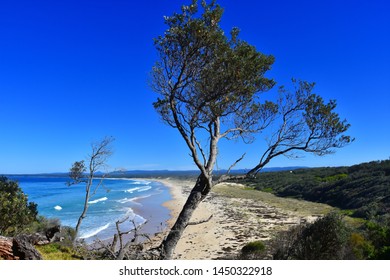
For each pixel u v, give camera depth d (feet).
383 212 98.07
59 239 36.65
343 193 152.56
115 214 150.71
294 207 154.92
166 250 32.53
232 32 32.04
